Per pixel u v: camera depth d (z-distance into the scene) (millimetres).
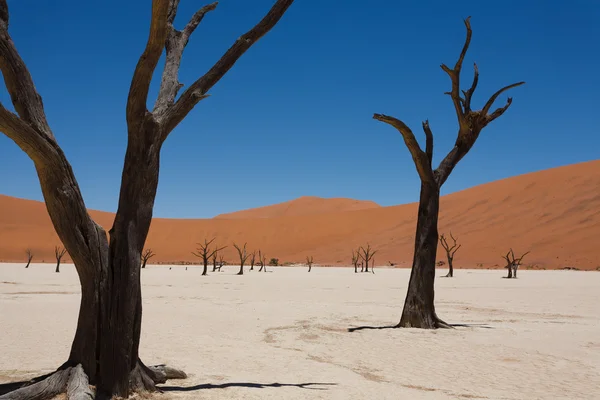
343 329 15195
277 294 29953
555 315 19766
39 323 15656
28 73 6312
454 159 16281
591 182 112938
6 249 118625
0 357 10250
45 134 6297
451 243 109562
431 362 10500
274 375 8898
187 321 16797
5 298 24359
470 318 18672
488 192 126438
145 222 6953
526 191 120125
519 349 12023
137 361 7043
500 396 7895
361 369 9758
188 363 9805
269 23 7414
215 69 7309
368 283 43781
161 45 6160
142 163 6824
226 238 140875
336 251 124938
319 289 35000
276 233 141375
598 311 21406
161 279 48125
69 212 6469
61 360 10000
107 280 6742
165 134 7117
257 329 15055
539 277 58094
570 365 10305
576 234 98125
